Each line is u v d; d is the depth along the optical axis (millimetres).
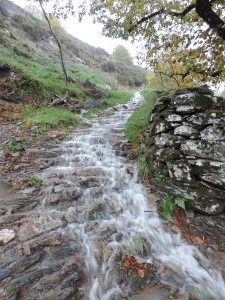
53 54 24266
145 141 5355
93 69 30438
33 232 3094
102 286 2664
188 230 3617
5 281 2404
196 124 3893
